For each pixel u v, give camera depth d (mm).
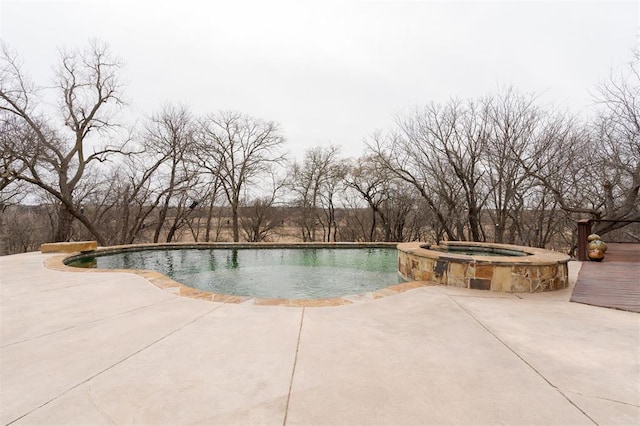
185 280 7414
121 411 1678
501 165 14125
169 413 1662
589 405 1749
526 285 4590
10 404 1731
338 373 2117
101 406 1723
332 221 25359
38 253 8109
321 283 7098
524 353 2451
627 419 1618
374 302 3902
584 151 13453
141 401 1773
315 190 24391
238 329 2936
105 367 2180
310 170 24047
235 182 20703
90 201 20000
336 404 1756
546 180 13430
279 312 3447
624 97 11422
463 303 3908
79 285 4633
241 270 8570
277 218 25656
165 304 3723
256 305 3697
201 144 18828
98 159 16031
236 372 2121
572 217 17500
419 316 3377
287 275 7945
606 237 16875
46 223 21359
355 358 2348
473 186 15156
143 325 3031
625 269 6008
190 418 1622
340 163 23266
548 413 1673
